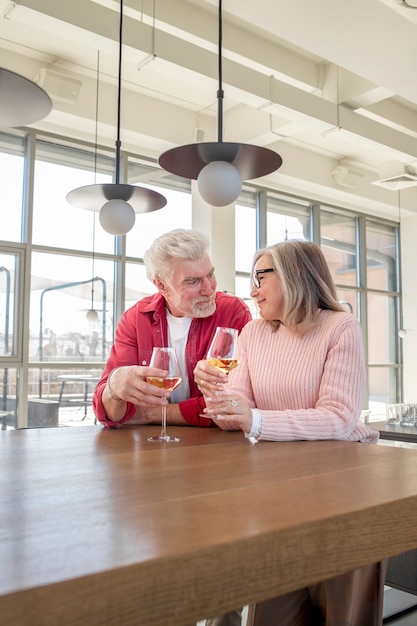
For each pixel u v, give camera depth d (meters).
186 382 1.96
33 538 0.60
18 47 5.33
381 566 1.18
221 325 1.98
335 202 8.83
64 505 0.74
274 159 1.88
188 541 0.59
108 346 6.41
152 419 1.74
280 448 1.25
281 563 0.63
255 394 1.69
